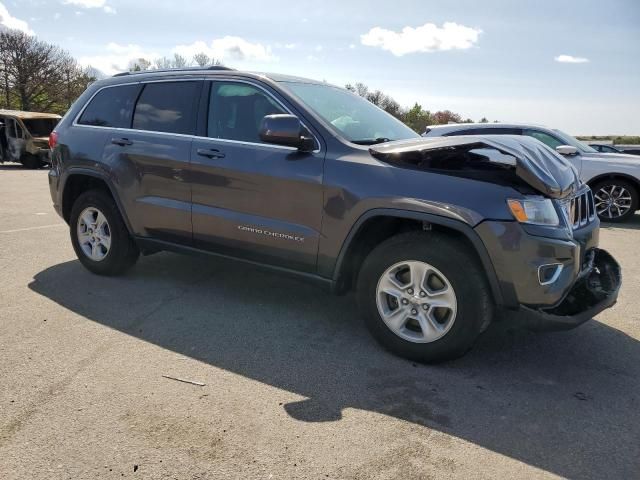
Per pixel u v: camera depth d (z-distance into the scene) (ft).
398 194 10.59
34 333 12.11
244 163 12.52
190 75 14.21
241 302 14.47
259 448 8.11
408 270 11.07
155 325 12.77
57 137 16.53
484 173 10.19
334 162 11.42
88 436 8.28
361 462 7.86
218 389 9.83
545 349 11.99
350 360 11.17
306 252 11.93
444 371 10.79
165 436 8.34
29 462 7.64
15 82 141.90
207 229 13.37
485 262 9.97
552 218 9.98
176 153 13.69
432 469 7.74
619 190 29.96
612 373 10.91
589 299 10.57
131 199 14.76
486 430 8.76
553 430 8.81
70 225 16.67
